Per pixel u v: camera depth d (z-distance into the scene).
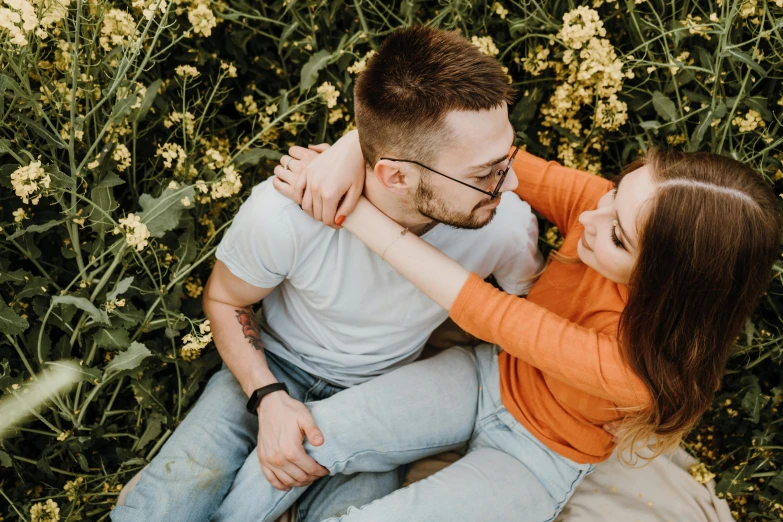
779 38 1.58
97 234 1.72
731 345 1.33
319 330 1.60
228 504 1.51
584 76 1.67
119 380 1.66
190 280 1.85
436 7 1.92
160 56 1.88
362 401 1.53
